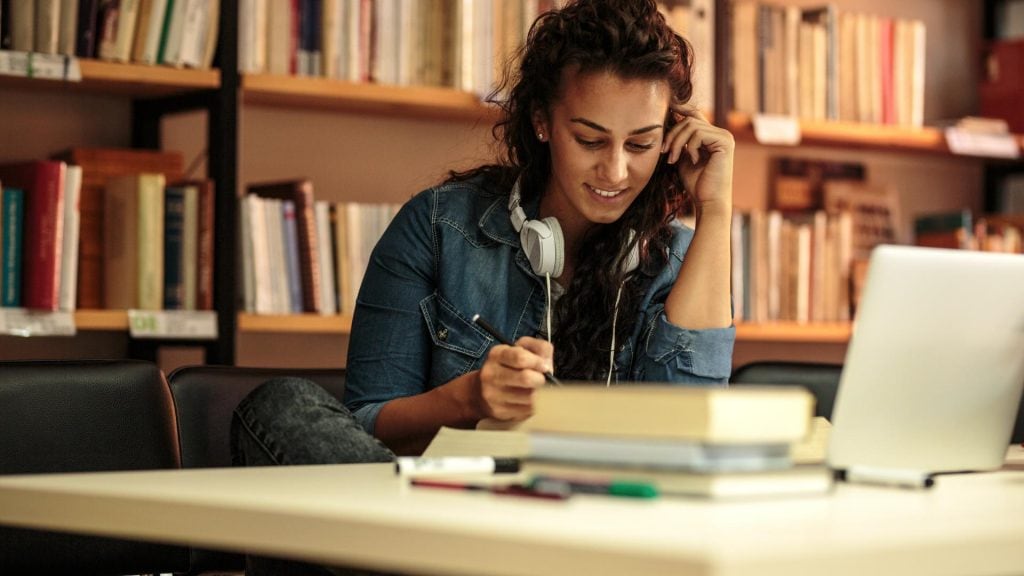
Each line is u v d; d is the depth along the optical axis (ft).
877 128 11.77
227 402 6.39
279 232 9.13
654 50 5.72
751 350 12.41
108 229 8.61
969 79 13.79
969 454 4.09
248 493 3.24
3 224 8.21
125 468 5.51
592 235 6.28
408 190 10.74
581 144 5.79
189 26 8.77
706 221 5.97
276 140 10.22
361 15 9.49
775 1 12.51
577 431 3.22
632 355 6.24
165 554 5.65
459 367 6.09
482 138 10.39
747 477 3.13
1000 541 2.69
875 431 3.90
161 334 8.46
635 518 2.75
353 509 2.88
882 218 12.75
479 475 3.81
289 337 10.36
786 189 12.49
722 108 10.96
